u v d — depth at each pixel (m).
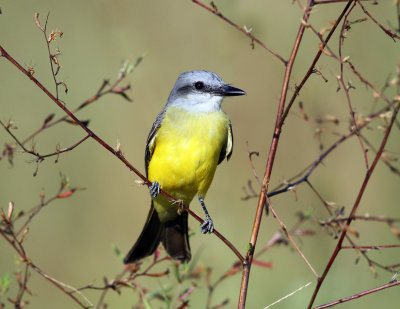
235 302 10.99
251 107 14.46
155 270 11.17
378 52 12.70
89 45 15.38
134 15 15.35
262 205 6.24
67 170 14.66
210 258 11.77
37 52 15.30
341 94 12.56
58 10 15.48
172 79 15.15
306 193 12.77
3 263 12.33
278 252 11.93
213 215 13.73
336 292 10.84
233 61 14.48
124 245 14.17
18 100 14.90
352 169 12.48
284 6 13.43
